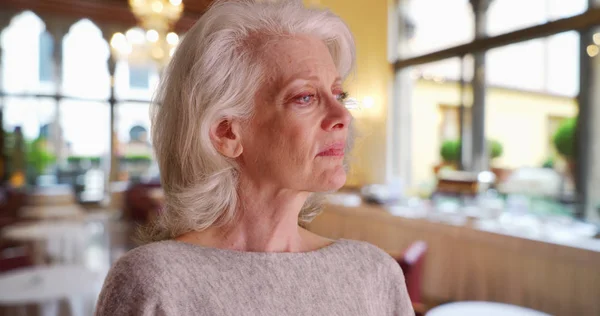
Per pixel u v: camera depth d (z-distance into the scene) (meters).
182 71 0.67
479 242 2.83
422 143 5.35
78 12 7.35
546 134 3.81
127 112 9.82
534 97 3.92
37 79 9.29
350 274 0.72
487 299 2.79
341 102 0.74
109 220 7.56
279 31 0.67
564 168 3.66
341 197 4.30
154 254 0.61
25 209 5.90
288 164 0.65
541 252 2.47
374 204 3.87
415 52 5.43
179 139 0.67
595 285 2.24
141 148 9.99
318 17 0.71
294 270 0.67
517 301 2.63
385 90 5.68
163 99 0.70
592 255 2.23
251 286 0.63
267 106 0.65
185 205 0.67
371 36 5.56
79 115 9.60
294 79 0.64
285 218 0.71
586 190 3.51
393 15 5.74
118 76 9.66
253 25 0.66
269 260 0.66
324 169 0.65
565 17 3.66
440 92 5.06
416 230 3.26
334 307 0.68
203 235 0.69
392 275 0.78
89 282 2.40
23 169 9.22
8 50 8.96
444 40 4.98
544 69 3.84
